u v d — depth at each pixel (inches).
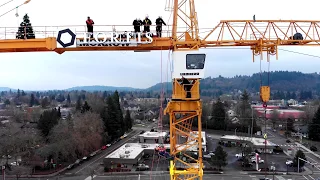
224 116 5201.8
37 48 1339.8
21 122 5526.6
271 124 6018.7
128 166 3152.1
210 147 4124.0
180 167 2346.2
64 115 6535.4
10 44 1320.1
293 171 3122.5
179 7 1409.9
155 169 3117.6
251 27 1459.2
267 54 1546.5
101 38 1314.0
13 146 3080.7
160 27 1370.6
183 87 1338.6
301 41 1485.0
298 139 4729.3
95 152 3747.5
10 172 2903.5
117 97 4867.1
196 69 1315.2
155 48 1401.3
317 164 3388.3
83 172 3026.6
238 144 4165.8
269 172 3075.8
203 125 5275.6
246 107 5324.8
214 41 1429.6
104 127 4200.3
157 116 7810.0
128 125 5516.7
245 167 3245.6
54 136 3326.8
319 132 4512.8
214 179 2844.5
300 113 6314.0
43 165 3105.3
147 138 4234.7
